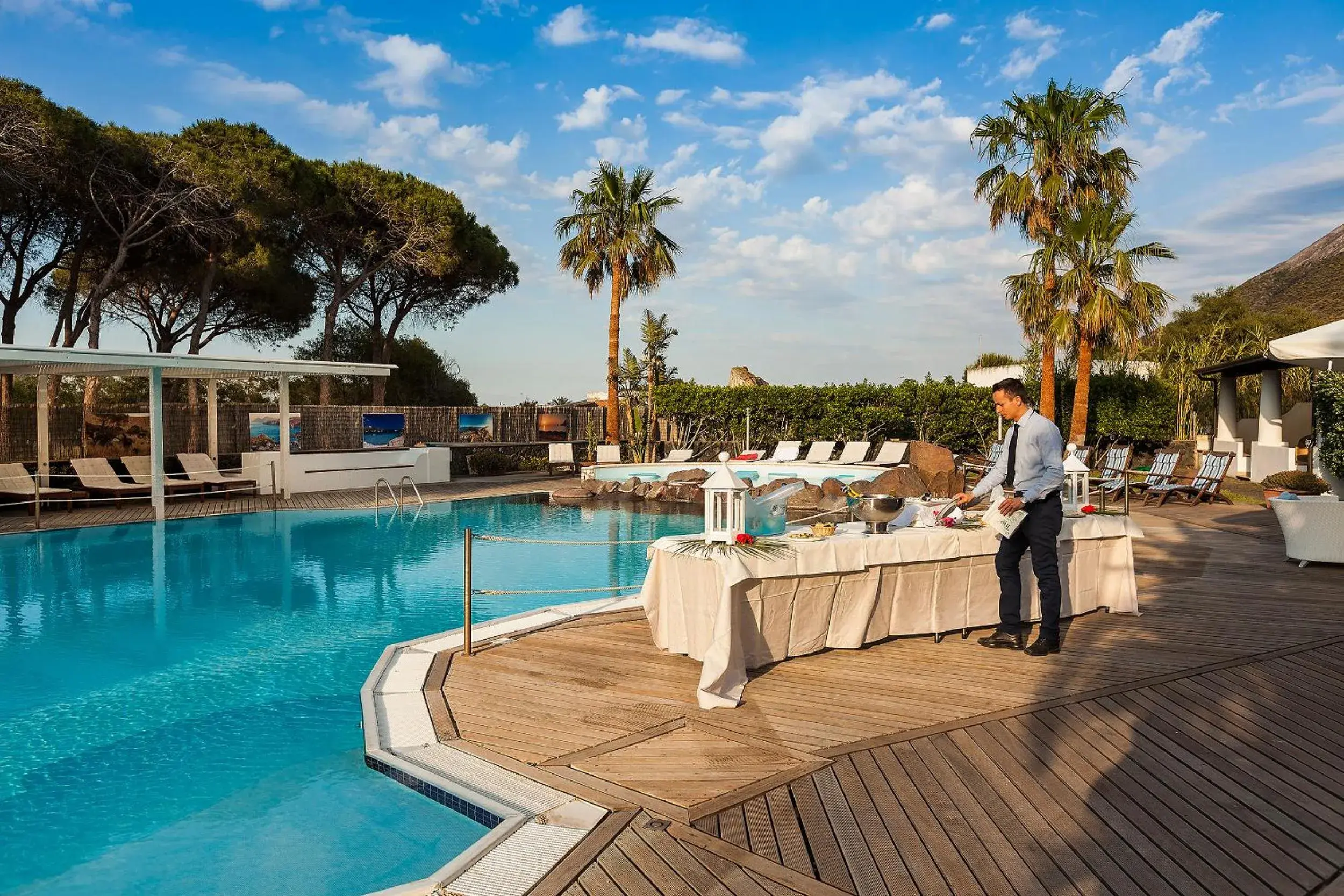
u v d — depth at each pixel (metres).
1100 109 17.16
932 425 21.12
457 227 25.77
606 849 2.77
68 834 3.47
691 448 23.78
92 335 18.16
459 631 6.02
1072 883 2.57
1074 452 6.80
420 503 15.62
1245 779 3.34
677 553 5.05
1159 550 9.47
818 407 22.19
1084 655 5.16
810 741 3.75
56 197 17.62
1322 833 2.89
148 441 17.09
